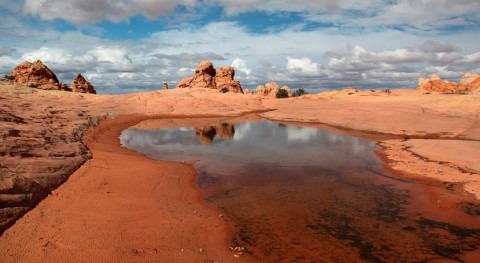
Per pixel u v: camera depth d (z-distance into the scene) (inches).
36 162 593.9
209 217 499.5
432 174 718.5
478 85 2696.9
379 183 679.1
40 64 2876.5
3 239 366.6
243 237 445.7
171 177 692.7
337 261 390.6
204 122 1866.4
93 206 483.8
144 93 2736.2
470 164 762.2
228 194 614.9
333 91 3011.8
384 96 2468.0
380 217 512.4
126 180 629.0
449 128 1316.4
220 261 377.1
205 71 3592.5
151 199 543.2
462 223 488.1
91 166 692.7
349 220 502.0
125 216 463.8
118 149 987.9
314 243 432.5
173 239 415.2
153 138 1275.8
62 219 431.8
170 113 2202.3
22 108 1307.8
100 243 381.7
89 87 3189.0
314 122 1800.0
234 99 2755.9
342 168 800.3
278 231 465.1
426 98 2054.6
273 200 585.0
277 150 1031.0
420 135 1262.3
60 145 769.6
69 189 538.3
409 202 572.4
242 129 1551.4
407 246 424.5
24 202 448.5
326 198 595.8
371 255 403.9
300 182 690.2
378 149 1023.6
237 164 844.6
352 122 1615.4
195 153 986.7
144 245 390.9
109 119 1716.3
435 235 453.1
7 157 568.4
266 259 391.9
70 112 1496.1
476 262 387.2
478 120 1411.2
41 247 359.9
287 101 2805.1
